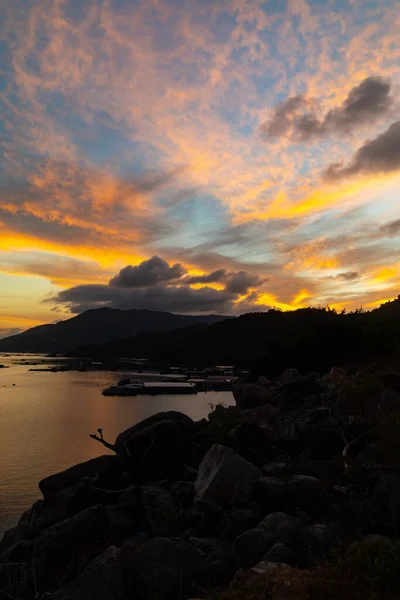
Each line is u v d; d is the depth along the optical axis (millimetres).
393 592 5129
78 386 103312
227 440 12836
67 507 11609
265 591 5504
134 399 75500
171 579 7027
